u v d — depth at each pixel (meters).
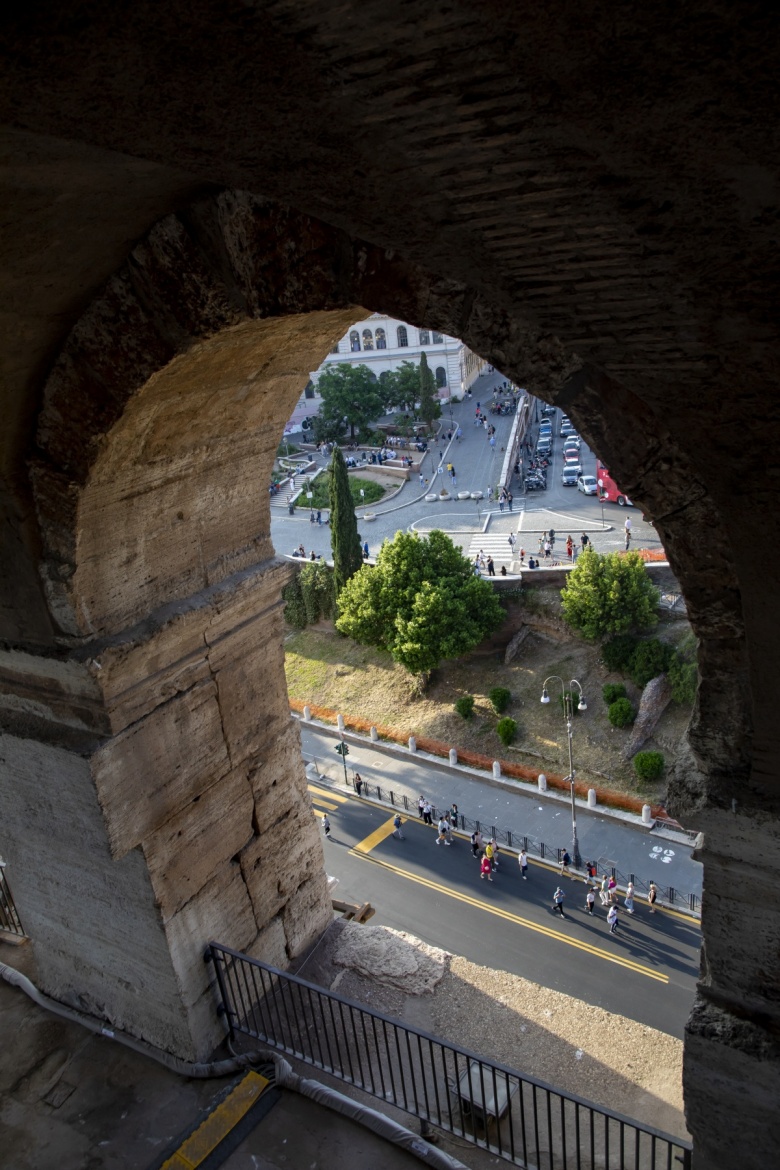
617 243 2.84
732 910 4.79
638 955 20.64
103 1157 7.19
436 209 2.99
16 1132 7.52
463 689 32.28
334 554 36.06
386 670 34.34
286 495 53.53
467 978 8.59
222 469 7.22
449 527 44.88
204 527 7.40
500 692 30.70
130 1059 8.08
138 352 5.55
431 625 30.64
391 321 66.81
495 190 2.78
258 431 7.28
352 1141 7.03
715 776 4.60
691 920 21.61
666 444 4.03
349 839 26.03
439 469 53.78
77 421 5.89
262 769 8.38
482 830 25.98
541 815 26.38
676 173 2.48
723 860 4.67
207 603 7.37
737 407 3.29
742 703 4.36
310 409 70.81
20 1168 7.20
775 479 3.44
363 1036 7.75
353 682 34.34
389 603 31.73
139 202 4.77
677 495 4.07
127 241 5.20
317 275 4.81
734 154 2.35
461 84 2.37
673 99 2.23
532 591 34.06
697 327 3.05
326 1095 7.27
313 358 6.93
